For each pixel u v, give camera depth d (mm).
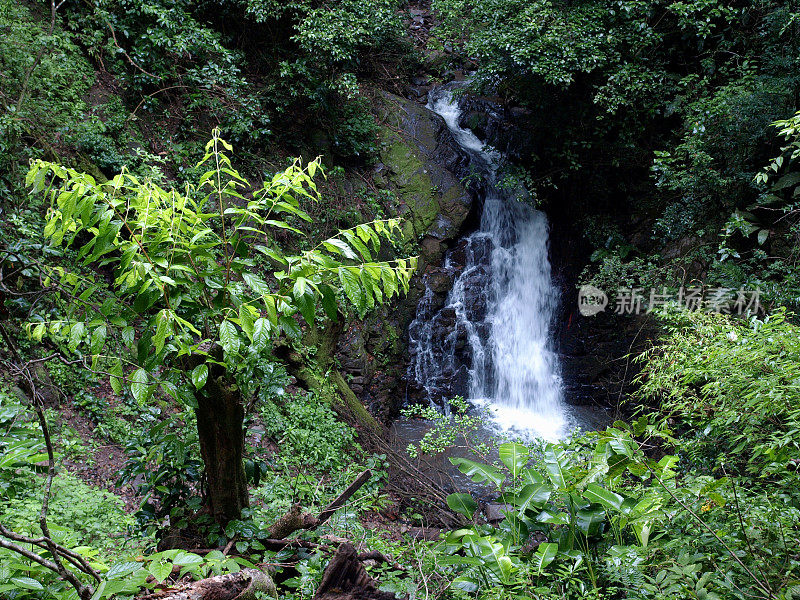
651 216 10789
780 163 5344
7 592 2045
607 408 10641
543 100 10711
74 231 2736
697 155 9016
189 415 3783
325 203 9430
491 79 11008
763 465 3957
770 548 2947
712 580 2764
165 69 8977
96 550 2379
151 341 2723
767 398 3836
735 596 2740
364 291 2758
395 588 3043
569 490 3389
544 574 3064
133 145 8203
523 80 10680
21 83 7133
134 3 8680
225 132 9188
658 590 2777
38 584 1969
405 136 11109
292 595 3023
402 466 7629
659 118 10758
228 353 2676
